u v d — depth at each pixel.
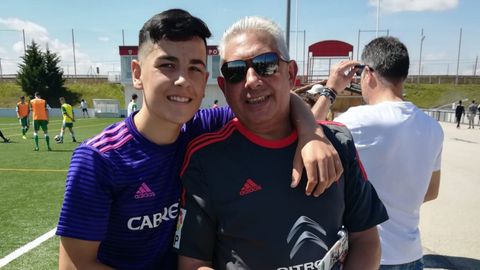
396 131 1.98
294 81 1.69
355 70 2.32
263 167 1.46
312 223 1.43
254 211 1.41
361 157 2.01
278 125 1.60
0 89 49.88
